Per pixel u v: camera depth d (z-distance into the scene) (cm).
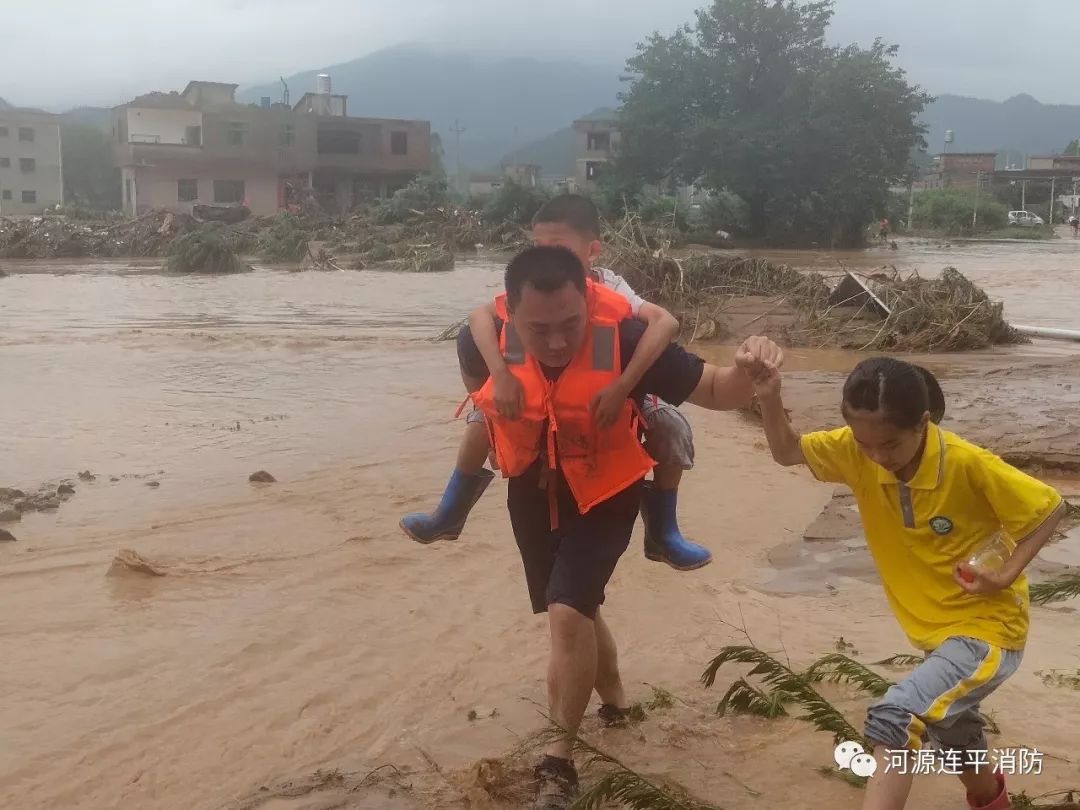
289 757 403
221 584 580
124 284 2638
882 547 346
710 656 497
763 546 659
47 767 393
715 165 5438
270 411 1019
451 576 598
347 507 716
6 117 7719
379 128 7075
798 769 387
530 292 346
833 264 3825
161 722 428
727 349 1572
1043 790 369
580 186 6638
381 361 1338
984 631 325
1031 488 316
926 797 368
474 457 412
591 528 376
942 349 1576
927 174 11044
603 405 356
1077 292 2619
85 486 761
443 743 413
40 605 547
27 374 1212
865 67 5275
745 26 5394
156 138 6788
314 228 5116
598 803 343
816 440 349
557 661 367
